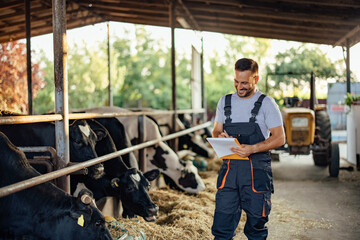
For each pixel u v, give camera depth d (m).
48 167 3.49
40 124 4.30
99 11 10.15
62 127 3.57
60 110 3.55
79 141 4.17
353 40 9.26
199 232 4.13
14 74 9.97
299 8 8.09
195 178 5.96
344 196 5.88
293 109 7.82
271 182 2.82
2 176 2.86
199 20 10.62
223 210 2.83
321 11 8.07
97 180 4.44
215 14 9.62
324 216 4.87
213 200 5.57
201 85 12.54
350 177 7.29
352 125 8.84
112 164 4.52
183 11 9.66
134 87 26.56
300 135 7.48
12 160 2.90
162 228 4.15
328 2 7.24
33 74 11.82
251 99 2.86
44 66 13.61
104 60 19.25
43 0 8.38
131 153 5.25
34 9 8.75
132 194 4.22
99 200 4.38
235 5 8.52
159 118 8.41
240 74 2.77
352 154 8.93
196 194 5.94
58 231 2.80
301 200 5.65
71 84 18.02
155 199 5.45
